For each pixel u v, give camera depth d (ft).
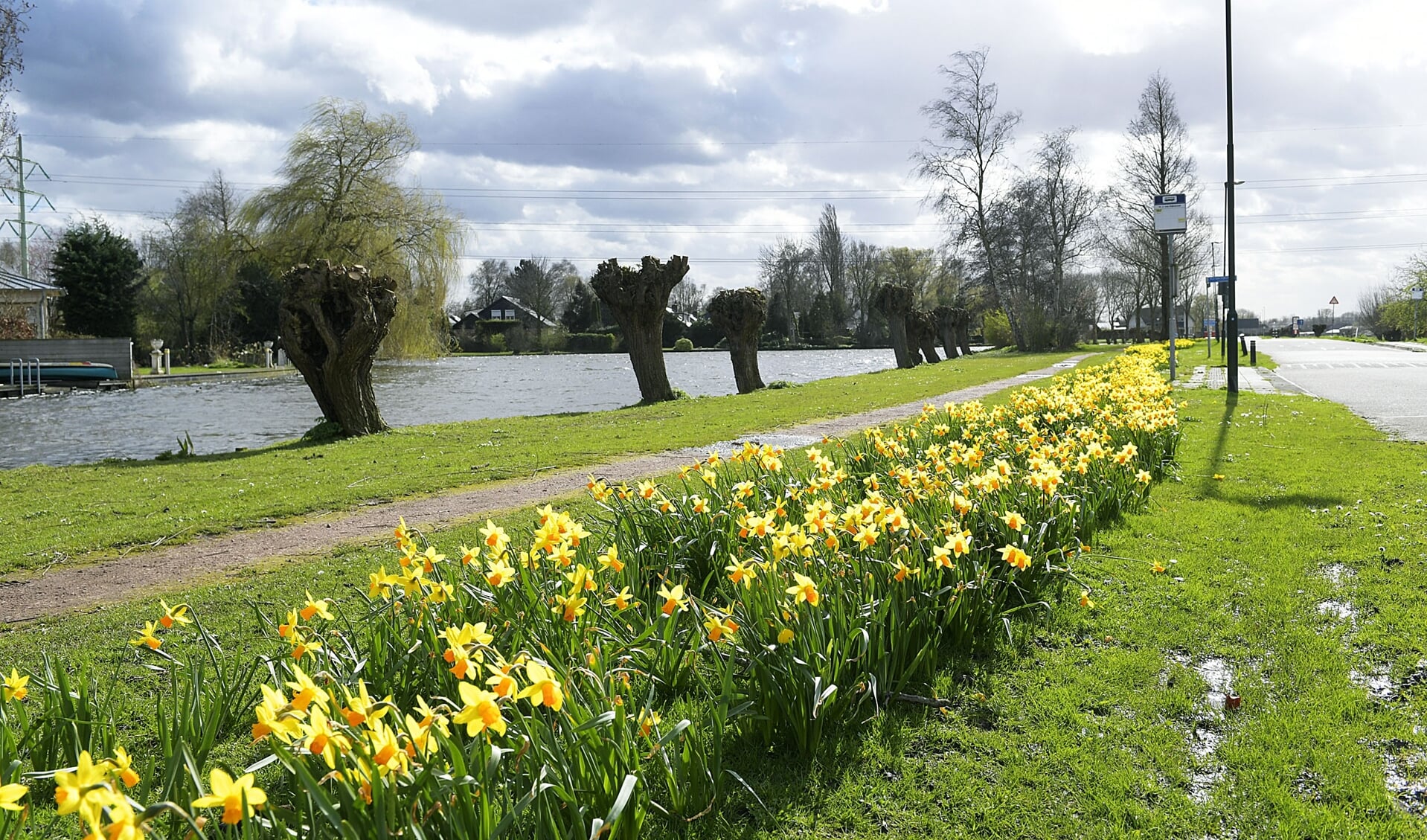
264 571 22.75
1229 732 12.44
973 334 295.89
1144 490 25.70
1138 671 14.43
